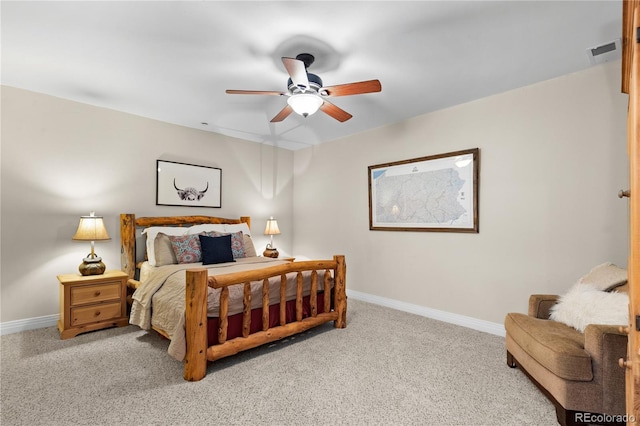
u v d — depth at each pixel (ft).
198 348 7.08
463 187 10.91
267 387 6.81
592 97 8.46
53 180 10.55
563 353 5.46
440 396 6.51
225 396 6.45
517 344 6.98
